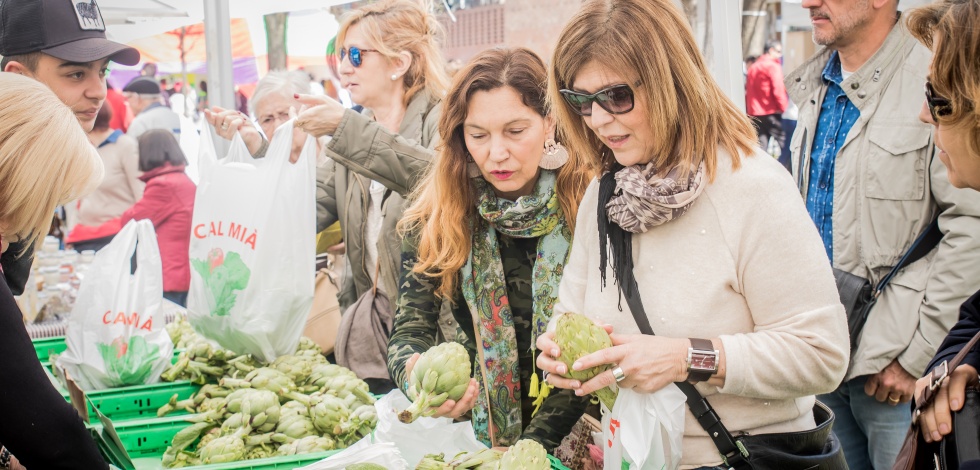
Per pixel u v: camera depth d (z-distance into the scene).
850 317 2.72
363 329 3.05
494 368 2.23
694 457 1.74
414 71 3.34
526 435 2.10
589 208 1.95
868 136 2.75
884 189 2.70
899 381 2.66
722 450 1.70
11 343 1.59
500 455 1.87
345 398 2.52
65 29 2.93
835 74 2.94
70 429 1.66
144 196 5.27
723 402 1.73
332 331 3.40
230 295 2.65
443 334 2.66
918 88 2.67
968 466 1.35
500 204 2.17
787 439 1.71
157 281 2.91
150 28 4.49
